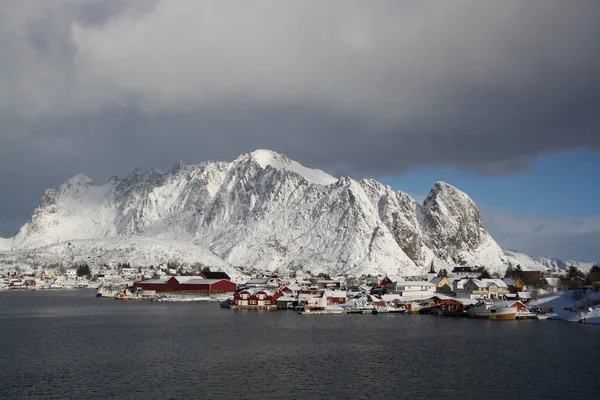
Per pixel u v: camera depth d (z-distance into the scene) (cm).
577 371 9188
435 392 8050
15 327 15038
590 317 15925
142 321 16512
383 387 8300
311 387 8300
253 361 10075
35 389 8181
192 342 12181
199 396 7856
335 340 12462
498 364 9750
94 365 9744
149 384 8444
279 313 19475
